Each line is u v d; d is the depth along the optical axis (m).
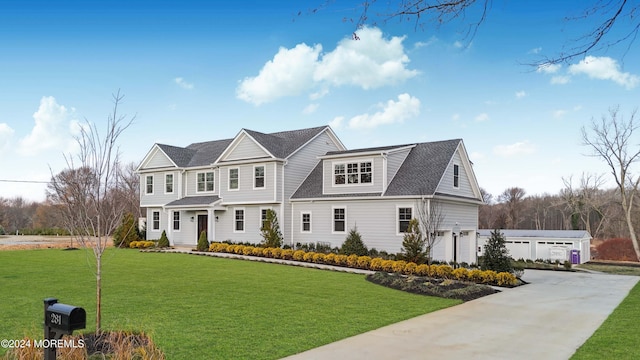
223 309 10.88
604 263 31.42
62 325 5.66
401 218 23.39
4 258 22.66
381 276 16.88
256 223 28.73
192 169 32.94
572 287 17.25
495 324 10.13
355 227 24.55
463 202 25.98
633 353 7.70
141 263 21.03
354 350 7.75
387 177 24.33
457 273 18.00
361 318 10.30
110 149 9.07
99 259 8.07
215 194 31.52
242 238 29.36
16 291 12.97
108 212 9.01
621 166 33.84
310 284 15.45
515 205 61.53
